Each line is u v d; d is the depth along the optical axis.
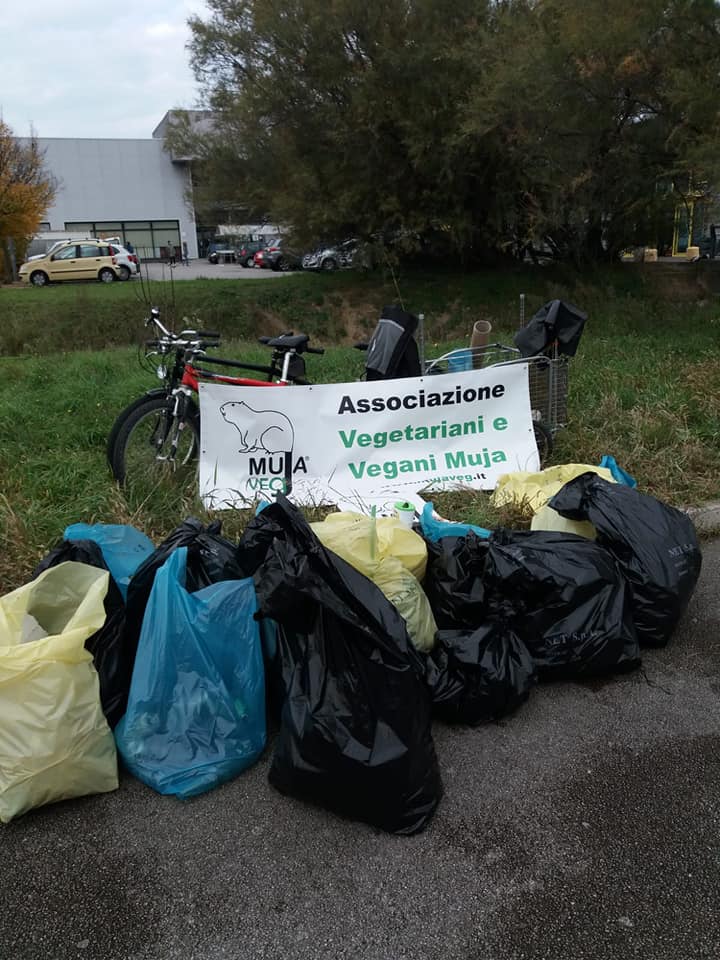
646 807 2.56
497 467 5.30
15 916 2.17
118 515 4.42
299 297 22.30
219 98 21.95
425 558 3.39
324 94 20.69
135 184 57.62
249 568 2.98
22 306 20.59
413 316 5.40
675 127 13.68
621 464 5.40
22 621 2.68
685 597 3.43
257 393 4.94
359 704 2.42
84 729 2.55
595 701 3.14
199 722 2.67
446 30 18.98
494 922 2.14
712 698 3.16
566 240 20.31
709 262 20.34
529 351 5.49
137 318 20.22
